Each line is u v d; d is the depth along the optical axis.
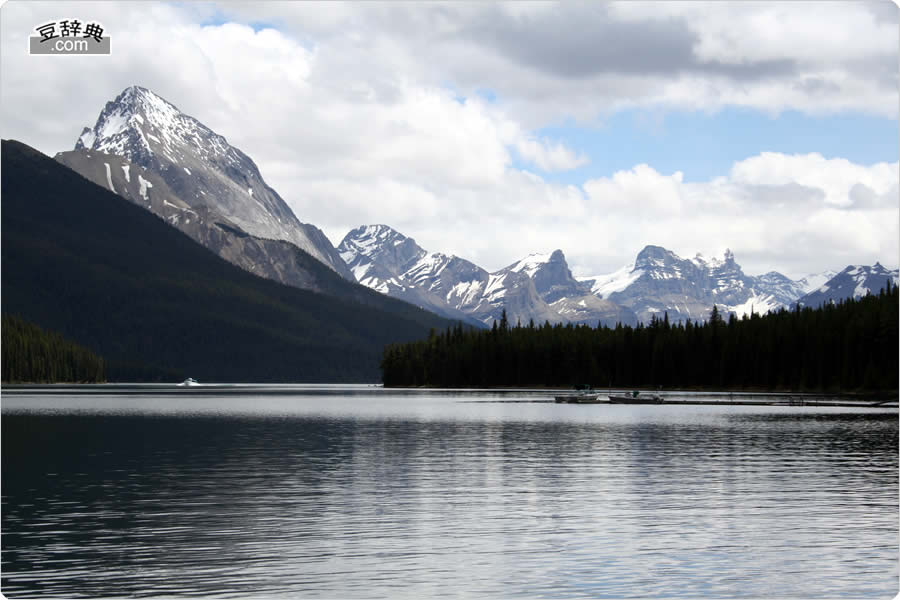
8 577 43.03
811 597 40.56
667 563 45.66
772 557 46.75
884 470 78.56
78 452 95.25
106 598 40.16
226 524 54.41
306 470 79.00
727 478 73.38
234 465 83.06
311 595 40.50
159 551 47.72
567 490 67.12
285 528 53.25
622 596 40.53
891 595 40.88
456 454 92.38
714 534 51.75
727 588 41.62
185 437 115.06
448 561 45.91
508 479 72.94
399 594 40.69
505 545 49.09
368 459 87.75
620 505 60.84
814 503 61.59
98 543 49.47
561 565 45.19
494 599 40.06
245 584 42.00
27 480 72.69
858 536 51.38
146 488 68.12
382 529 52.97
